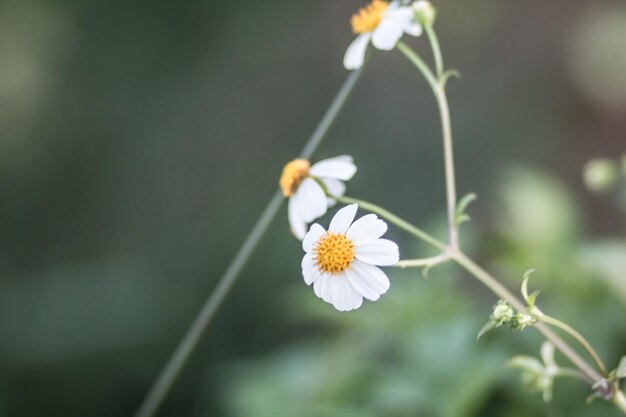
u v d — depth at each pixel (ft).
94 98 4.85
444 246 1.77
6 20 4.84
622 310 2.16
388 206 4.70
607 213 4.55
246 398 2.27
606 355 2.11
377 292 1.67
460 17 5.35
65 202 4.67
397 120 4.98
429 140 4.91
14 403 3.83
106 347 3.96
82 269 4.26
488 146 4.93
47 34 4.88
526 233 2.31
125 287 4.11
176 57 4.98
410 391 2.11
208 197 4.75
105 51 4.91
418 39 5.25
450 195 1.80
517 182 2.37
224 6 5.08
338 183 1.87
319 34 5.19
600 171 2.12
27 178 4.65
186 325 4.13
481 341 2.13
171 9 4.99
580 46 5.24
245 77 5.05
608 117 5.09
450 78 5.14
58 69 4.85
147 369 3.98
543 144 5.00
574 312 2.18
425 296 2.32
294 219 1.85
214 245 4.56
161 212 4.69
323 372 2.29
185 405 3.92
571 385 2.07
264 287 4.17
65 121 4.78
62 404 3.88
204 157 4.85
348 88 1.93
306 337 4.06
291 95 5.07
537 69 5.24
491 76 5.21
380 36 1.90
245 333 4.11
